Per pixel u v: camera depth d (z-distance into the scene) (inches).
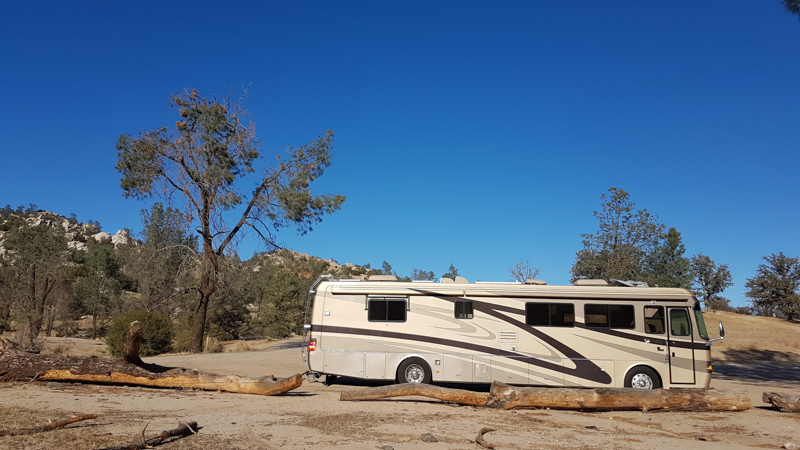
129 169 1000.2
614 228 1537.9
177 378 503.5
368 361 580.4
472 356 577.3
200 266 1138.0
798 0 536.4
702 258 2308.1
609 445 348.2
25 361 485.7
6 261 1937.7
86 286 1893.5
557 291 586.2
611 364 573.3
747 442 379.6
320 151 1101.7
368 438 335.6
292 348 1267.2
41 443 270.7
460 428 384.2
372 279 611.8
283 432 339.9
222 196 1039.6
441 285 592.1
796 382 900.0
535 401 479.2
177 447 283.0
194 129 1034.7
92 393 457.7
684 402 491.2
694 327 579.5
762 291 2375.7
